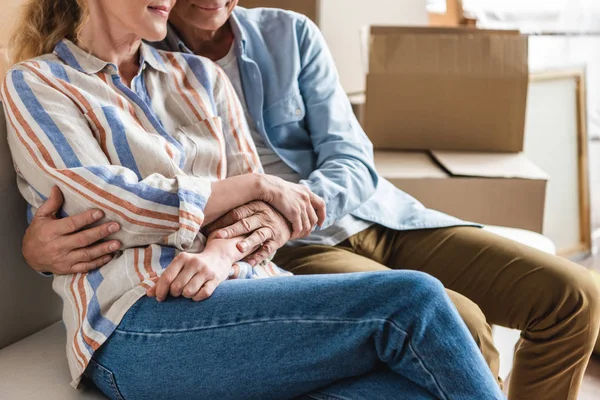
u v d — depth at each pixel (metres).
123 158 1.21
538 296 1.42
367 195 1.57
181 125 1.36
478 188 2.00
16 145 1.20
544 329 1.43
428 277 1.09
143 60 1.34
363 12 2.56
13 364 1.23
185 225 1.16
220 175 1.36
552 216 2.66
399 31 2.27
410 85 2.19
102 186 1.14
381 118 2.22
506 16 3.37
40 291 1.36
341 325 1.07
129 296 1.12
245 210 1.28
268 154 1.59
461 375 1.04
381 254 1.62
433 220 1.61
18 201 1.30
